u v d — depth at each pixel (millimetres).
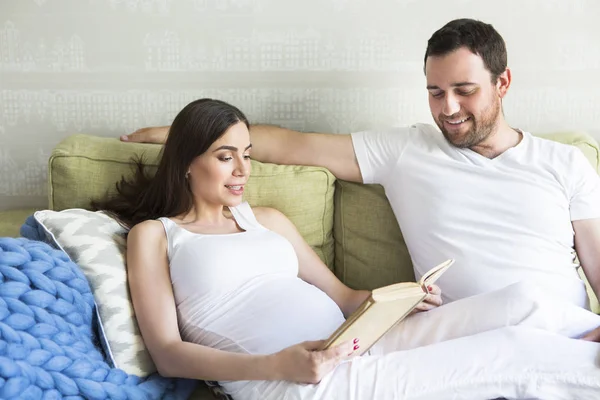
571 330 1420
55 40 2012
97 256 1438
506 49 1855
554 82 2064
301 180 1785
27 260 1275
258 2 1987
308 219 1809
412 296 1279
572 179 1686
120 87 2047
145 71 2035
